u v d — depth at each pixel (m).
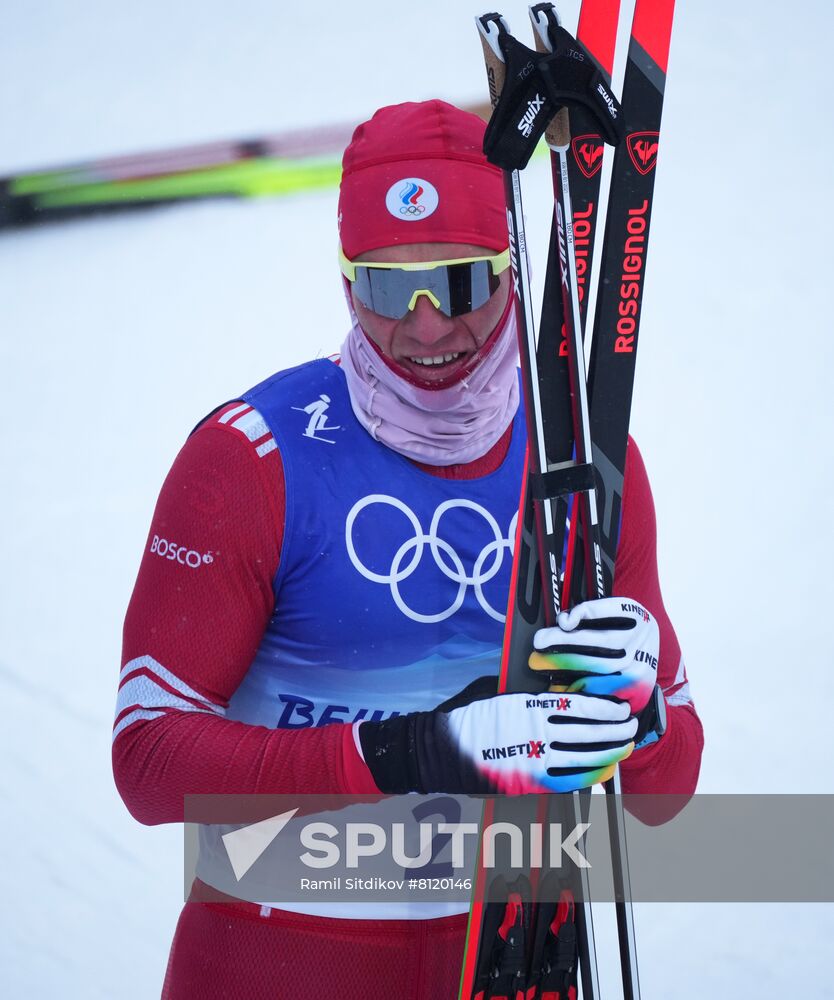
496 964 6.12
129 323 21.45
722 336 20.23
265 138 25.62
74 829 12.77
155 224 24.23
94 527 17.09
